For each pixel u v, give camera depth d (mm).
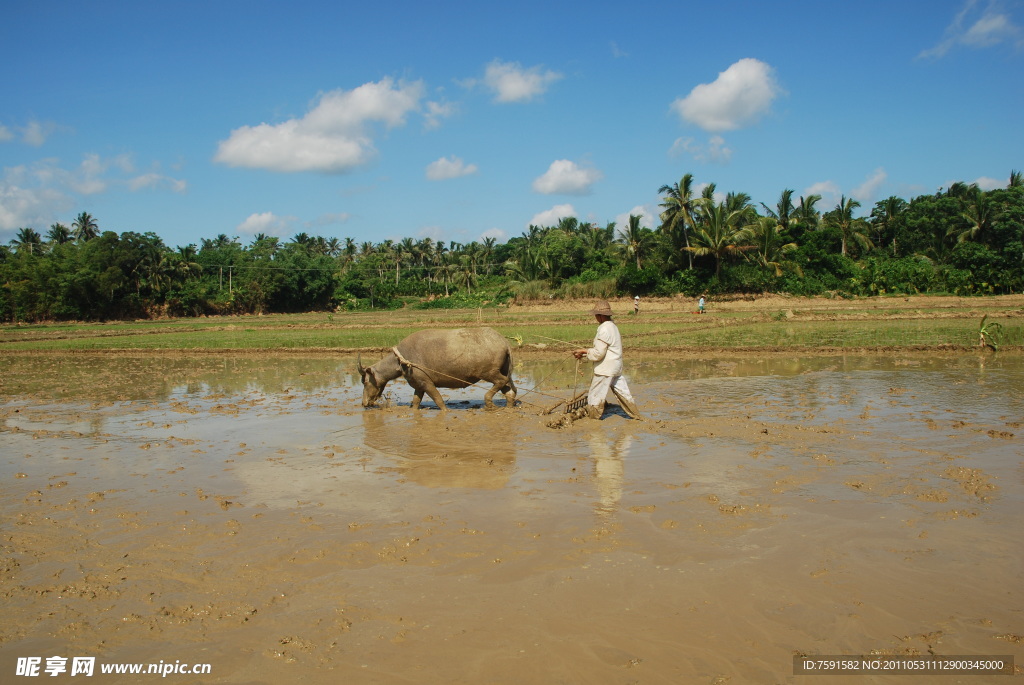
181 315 69125
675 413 11039
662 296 54375
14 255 66438
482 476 7539
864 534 5508
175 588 4902
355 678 3740
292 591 4801
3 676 3836
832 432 9078
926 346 19875
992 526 5617
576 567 5039
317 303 81500
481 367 11562
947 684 3545
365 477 7656
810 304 47125
